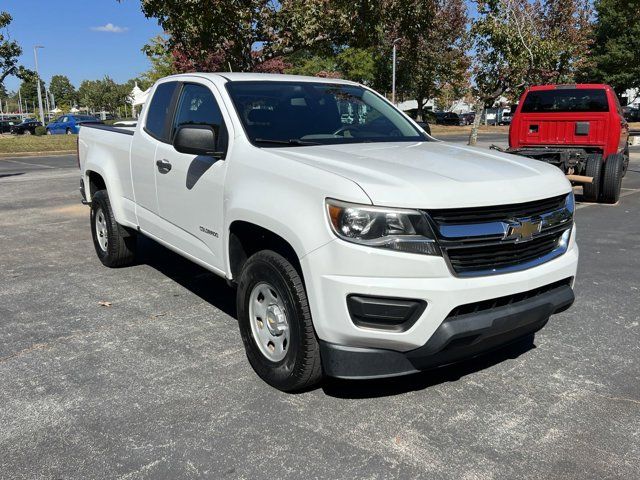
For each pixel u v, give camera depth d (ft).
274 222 10.96
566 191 11.84
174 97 16.02
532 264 11.01
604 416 10.96
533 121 36.99
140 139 17.15
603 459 9.65
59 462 9.53
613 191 34.40
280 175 11.25
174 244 15.70
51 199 36.81
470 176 10.75
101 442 10.09
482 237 10.19
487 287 10.14
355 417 10.89
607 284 18.92
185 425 10.60
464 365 13.08
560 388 12.03
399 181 10.11
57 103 411.13
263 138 13.05
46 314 16.08
